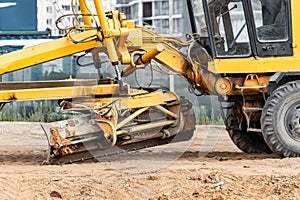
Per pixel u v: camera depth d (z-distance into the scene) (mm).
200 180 9836
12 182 9805
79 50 12367
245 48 12773
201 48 12758
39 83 12484
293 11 12711
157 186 9500
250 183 9570
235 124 13453
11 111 21547
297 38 12719
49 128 12117
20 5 24625
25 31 23906
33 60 12312
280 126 12336
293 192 8953
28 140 17031
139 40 12367
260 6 12727
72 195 9062
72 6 12445
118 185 9562
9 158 13219
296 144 12352
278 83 12680
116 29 12148
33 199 8906
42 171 10922
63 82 12586
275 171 10727
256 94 12906
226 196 8852
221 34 12812
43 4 27828
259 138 13672
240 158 12812
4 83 12297
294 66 12703
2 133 18375
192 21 12977
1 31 23812
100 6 12102
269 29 12742
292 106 12359
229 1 12789
